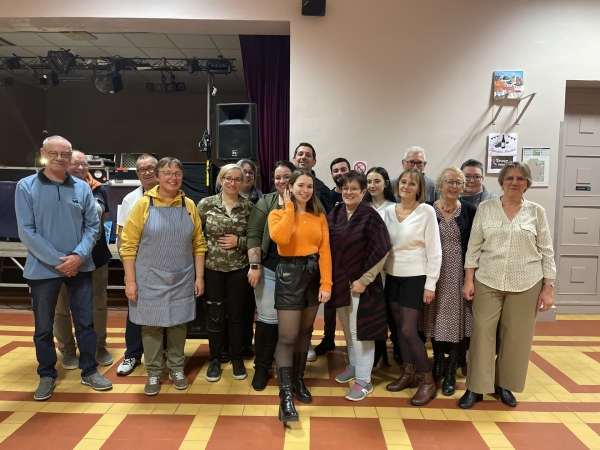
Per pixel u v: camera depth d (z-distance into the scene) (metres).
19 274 5.44
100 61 6.41
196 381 2.61
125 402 2.34
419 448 1.95
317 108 3.91
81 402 2.33
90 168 5.59
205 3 3.85
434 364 2.69
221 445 1.95
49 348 2.38
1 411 2.23
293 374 2.40
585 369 2.88
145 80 8.17
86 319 2.48
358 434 2.06
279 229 2.12
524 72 3.84
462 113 3.89
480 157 3.91
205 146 3.87
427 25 3.85
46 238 2.32
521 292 2.23
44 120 9.16
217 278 2.55
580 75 3.84
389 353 3.14
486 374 2.31
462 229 2.46
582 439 2.05
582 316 4.19
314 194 2.28
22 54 6.76
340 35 3.86
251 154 3.04
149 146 9.24
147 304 2.34
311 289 2.23
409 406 2.34
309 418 2.20
